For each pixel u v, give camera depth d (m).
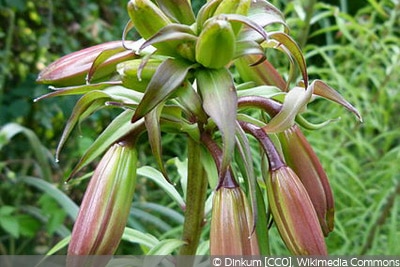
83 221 0.46
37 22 1.50
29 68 1.50
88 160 0.48
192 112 0.45
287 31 0.49
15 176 1.34
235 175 0.46
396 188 0.96
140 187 1.27
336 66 1.33
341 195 1.07
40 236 1.31
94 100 0.49
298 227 0.46
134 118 0.43
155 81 0.43
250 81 0.55
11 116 1.34
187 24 0.47
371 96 1.20
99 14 1.63
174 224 1.25
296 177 0.47
